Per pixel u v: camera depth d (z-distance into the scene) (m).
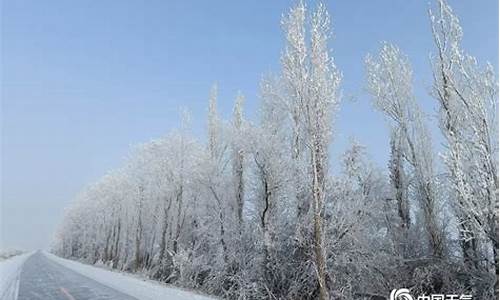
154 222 43.84
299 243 19.86
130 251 50.84
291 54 19.78
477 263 16.36
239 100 27.47
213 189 27.53
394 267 18.69
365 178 23.16
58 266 49.00
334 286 18.69
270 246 20.94
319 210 18.27
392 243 20.08
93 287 23.50
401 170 21.23
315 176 18.50
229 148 28.67
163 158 38.12
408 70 20.25
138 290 21.48
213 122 30.22
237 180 26.08
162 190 37.78
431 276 17.48
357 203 19.81
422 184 18.81
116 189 58.91
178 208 35.22
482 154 14.63
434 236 18.20
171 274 29.48
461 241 16.97
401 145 20.08
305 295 19.61
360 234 19.53
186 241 34.81
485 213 14.38
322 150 18.88
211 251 26.84
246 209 24.77
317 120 19.03
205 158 29.19
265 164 22.58
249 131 23.44
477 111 14.88
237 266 23.41
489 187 14.37
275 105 22.84
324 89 19.20
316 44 19.55
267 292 20.70
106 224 68.19
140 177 45.78
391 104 20.50
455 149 14.90
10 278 30.36
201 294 22.05
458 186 14.61
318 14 19.81
